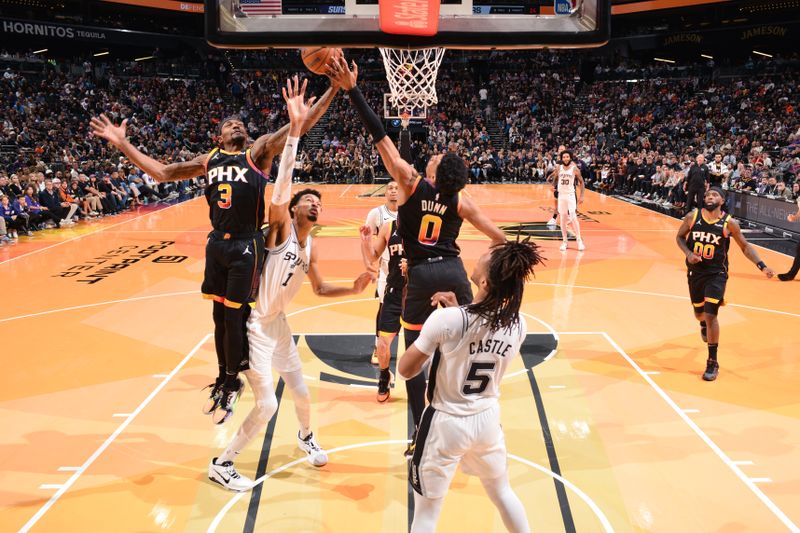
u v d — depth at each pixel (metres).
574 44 2.92
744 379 6.55
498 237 4.14
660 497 4.44
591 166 28.45
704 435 5.35
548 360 7.06
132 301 9.52
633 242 14.26
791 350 7.39
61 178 18.03
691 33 34.94
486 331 3.27
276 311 4.55
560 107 35.84
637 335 7.92
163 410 5.87
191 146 30.55
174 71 35.94
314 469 4.85
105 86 32.72
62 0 33.38
